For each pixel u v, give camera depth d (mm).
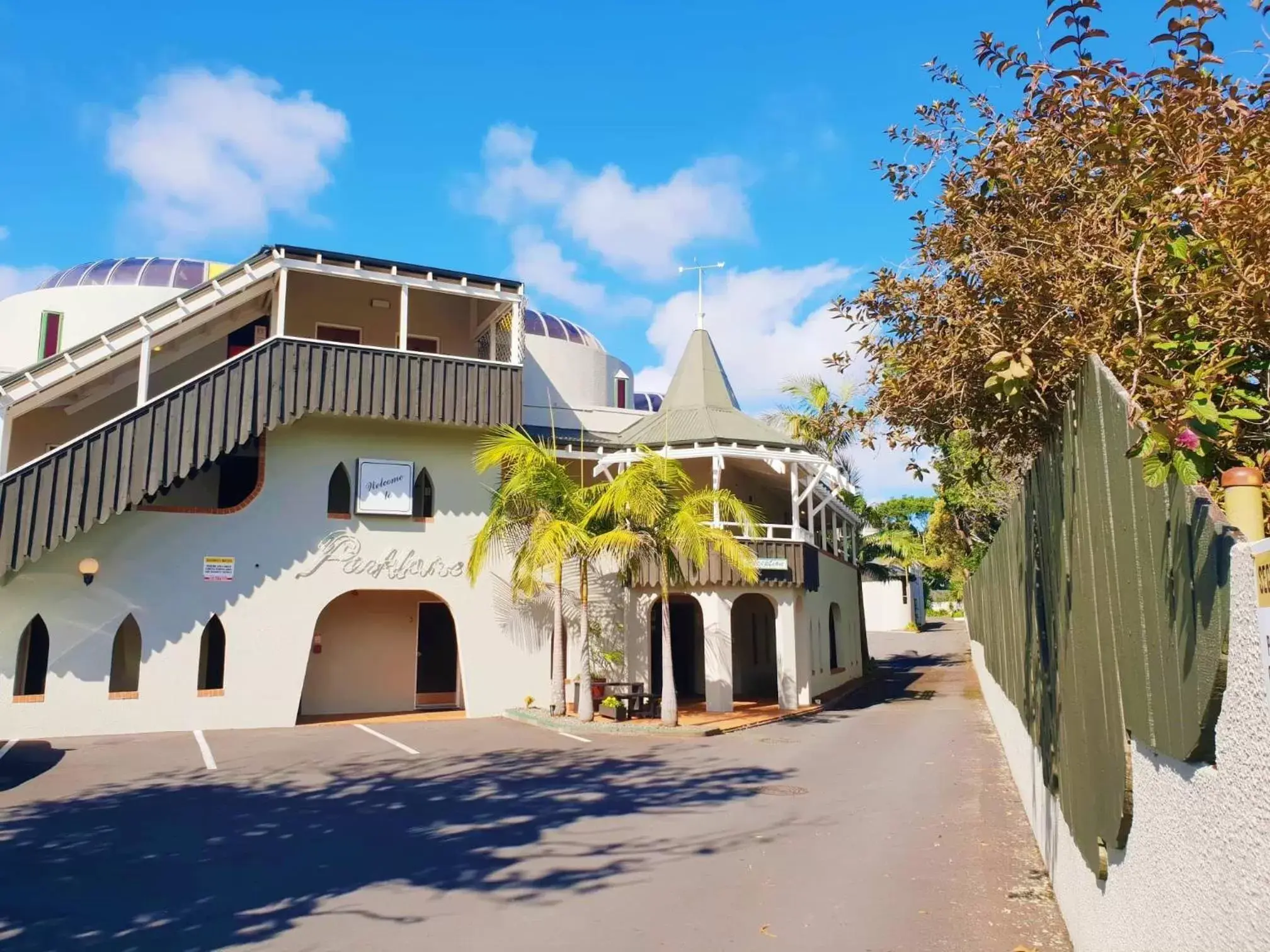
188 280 24578
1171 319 4691
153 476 17391
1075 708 5891
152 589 17812
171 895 7707
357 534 19891
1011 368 5176
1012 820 10570
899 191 7207
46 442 20109
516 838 9836
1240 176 4875
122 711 17328
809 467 25766
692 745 17328
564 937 6738
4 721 16453
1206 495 3088
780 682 23609
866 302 6898
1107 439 4582
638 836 9945
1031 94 6340
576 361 29516
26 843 9422
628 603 22812
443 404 20391
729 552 19828
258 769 13867
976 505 28625
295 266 19266
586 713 19656
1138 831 4180
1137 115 5785
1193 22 5383
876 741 18031
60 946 6508
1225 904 2871
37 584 16906
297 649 18938
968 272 6488
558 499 20047
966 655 46312
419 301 24016
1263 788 2504
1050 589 7043
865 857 9062
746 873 8492
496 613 21188
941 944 6469
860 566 39625
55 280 24641
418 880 8234
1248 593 2602
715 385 28031
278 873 8414
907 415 6934
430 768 14273
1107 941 4961
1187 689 3213
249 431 18312
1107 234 5500
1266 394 4598
